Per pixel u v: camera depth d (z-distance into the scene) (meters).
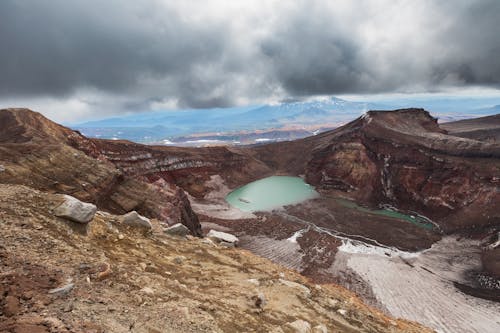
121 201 42.03
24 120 65.75
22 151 36.09
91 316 7.29
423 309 42.88
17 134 58.81
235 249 23.05
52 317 6.63
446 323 39.91
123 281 10.19
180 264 15.48
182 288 11.66
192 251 18.58
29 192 14.40
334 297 18.27
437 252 63.16
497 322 40.19
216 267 16.66
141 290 9.85
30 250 9.82
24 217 11.97
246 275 16.38
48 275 8.66
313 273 52.66
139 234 18.20
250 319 10.72
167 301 9.77
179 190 62.72
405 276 52.34
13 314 6.38
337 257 59.56
